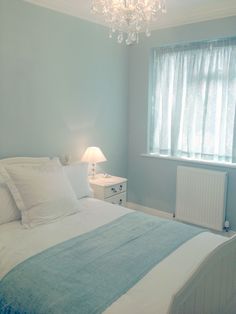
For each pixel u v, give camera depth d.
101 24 3.48
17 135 2.75
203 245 1.93
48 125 3.03
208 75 3.35
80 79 3.32
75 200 2.53
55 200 2.34
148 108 3.88
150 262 1.69
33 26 2.76
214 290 1.48
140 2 1.99
